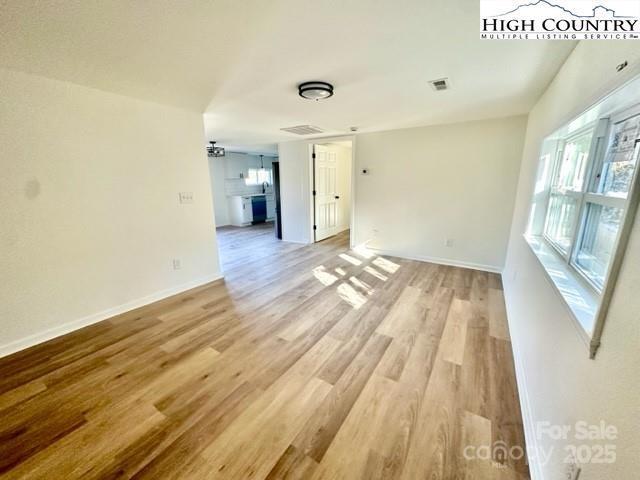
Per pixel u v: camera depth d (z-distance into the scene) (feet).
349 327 7.75
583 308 3.32
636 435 1.93
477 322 7.93
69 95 6.97
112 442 4.37
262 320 8.19
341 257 14.79
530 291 6.05
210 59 5.62
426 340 7.08
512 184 11.28
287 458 4.11
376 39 4.84
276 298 9.73
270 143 18.90
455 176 12.37
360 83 6.97
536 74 6.21
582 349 2.97
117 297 8.47
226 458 4.12
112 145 7.91
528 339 5.52
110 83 7.01
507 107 9.30
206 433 4.52
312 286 10.81
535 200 7.23
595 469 2.42
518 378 5.59
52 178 6.91
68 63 5.82
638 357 1.99
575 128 5.06
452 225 12.84
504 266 11.80
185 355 6.55
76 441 4.39
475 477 3.83
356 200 15.31
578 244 4.29
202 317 8.39
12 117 6.20
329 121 11.46
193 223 10.41
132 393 5.37
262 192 29.66
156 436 4.47
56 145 6.89
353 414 4.87
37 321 6.93
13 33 4.59
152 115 8.72
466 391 5.36
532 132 8.92
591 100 3.56
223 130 13.48
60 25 4.39
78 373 5.93
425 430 4.54
